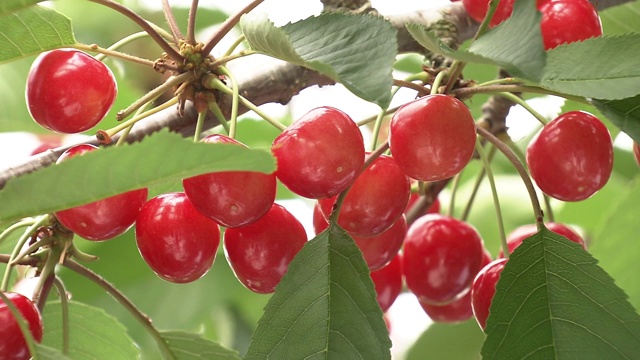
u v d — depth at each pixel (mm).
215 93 493
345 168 452
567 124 479
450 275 539
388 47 423
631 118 462
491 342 453
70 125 482
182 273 477
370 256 498
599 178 478
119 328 519
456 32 573
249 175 450
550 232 466
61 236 500
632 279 570
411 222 583
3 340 462
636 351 450
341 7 557
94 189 420
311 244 468
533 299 457
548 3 484
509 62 408
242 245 480
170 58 495
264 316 460
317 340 458
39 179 415
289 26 449
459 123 455
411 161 457
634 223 565
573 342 452
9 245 545
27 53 483
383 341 456
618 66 448
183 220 473
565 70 451
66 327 507
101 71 485
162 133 406
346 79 422
